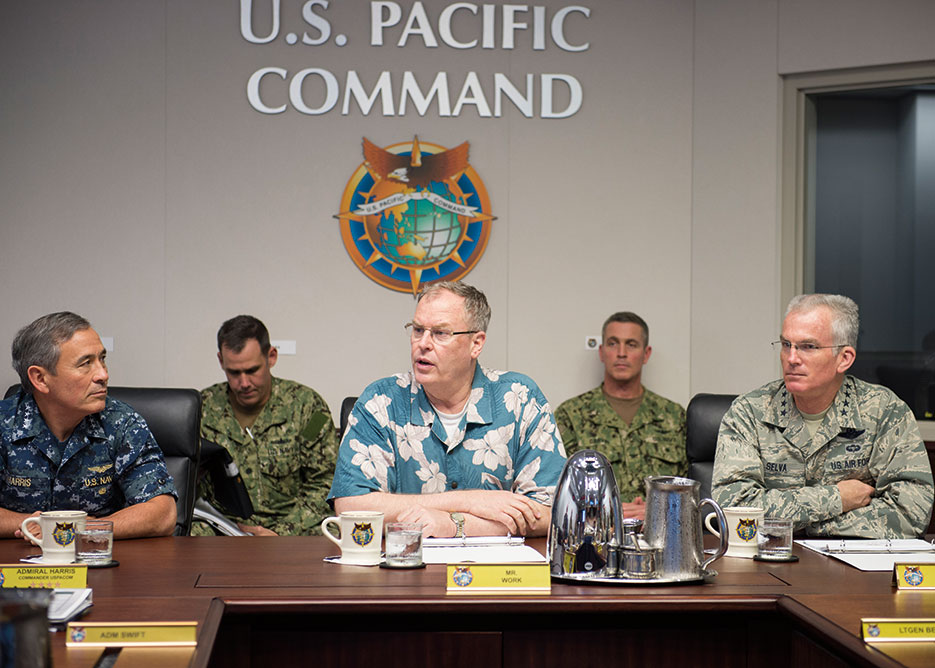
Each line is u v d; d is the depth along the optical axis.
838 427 2.38
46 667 0.98
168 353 4.19
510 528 2.11
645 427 4.01
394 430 2.33
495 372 2.44
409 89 4.25
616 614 1.62
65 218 4.17
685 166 4.32
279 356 4.22
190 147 4.21
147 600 1.54
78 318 2.21
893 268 4.12
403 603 1.57
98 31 4.19
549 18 4.29
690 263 4.31
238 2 4.22
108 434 2.30
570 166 4.30
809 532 2.29
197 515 2.99
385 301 4.25
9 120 4.14
